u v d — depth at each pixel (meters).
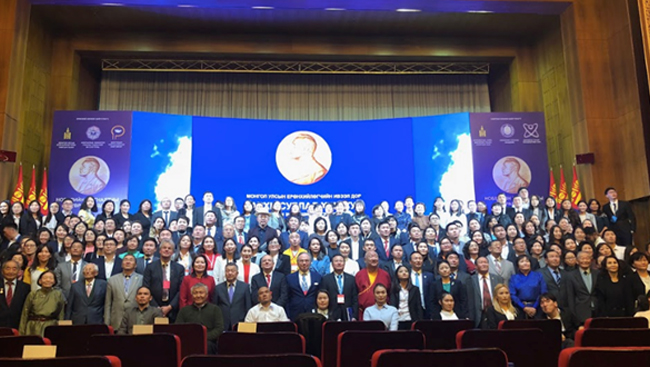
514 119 14.28
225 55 15.69
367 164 14.96
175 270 7.50
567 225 9.74
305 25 15.23
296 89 16.97
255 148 14.80
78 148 13.54
